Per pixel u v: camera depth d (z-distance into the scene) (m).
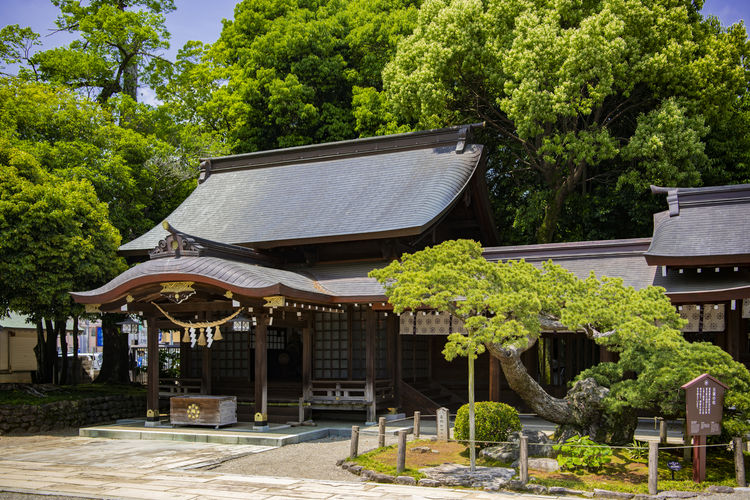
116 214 25.38
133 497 10.20
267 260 20.08
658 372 11.23
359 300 16.83
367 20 33.03
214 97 33.03
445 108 25.33
